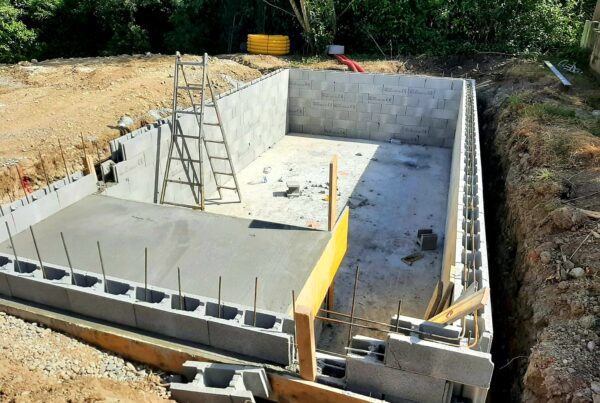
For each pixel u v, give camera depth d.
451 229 6.25
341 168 11.39
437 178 10.94
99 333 4.37
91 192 6.38
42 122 8.83
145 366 4.29
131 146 7.57
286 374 3.92
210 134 9.55
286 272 4.74
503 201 7.47
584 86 10.98
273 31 17.62
